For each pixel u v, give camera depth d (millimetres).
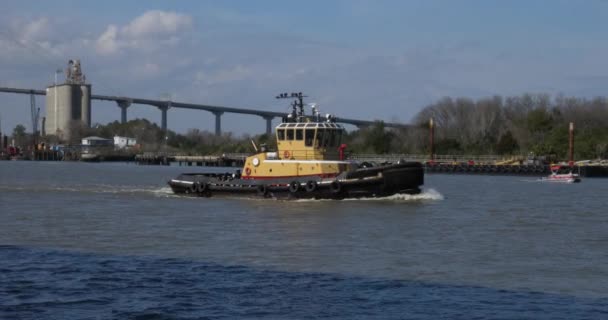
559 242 35469
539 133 142750
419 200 53594
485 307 23641
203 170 142000
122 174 116375
